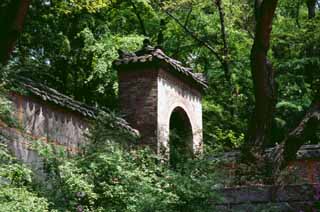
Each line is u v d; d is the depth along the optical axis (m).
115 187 8.04
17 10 9.52
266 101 11.59
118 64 13.57
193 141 14.48
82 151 8.98
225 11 19.42
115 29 19.41
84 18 17.55
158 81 13.24
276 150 10.85
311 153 13.84
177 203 8.38
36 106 9.85
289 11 22.48
